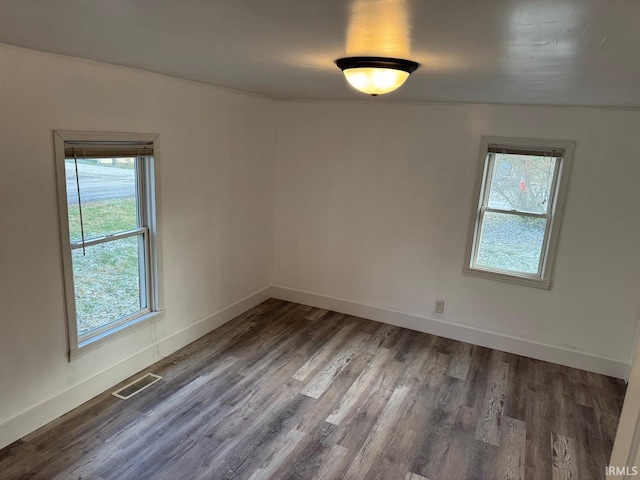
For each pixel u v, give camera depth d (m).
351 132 4.39
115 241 3.17
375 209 4.44
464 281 4.20
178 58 2.36
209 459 2.61
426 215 4.23
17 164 2.42
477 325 4.22
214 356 3.78
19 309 2.55
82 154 2.76
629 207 3.53
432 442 2.85
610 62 1.74
